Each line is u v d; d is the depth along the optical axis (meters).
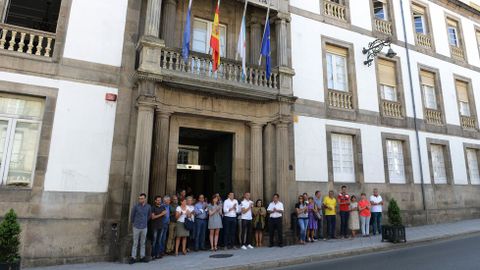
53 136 8.04
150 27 8.83
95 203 8.15
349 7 13.71
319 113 11.91
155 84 8.69
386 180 12.86
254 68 10.36
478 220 14.56
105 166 8.41
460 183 15.19
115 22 9.21
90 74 8.67
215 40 9.42
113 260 7.92
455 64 16.67
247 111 10.54
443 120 15.33
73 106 8.36
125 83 8.99
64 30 8.62
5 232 5.75
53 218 7.71
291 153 11.00
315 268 6.86
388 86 14.23
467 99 16.97
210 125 10.29
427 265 6.58
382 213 12.44
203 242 8.84
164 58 8.92
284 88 10.65
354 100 12.81
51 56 8.55
